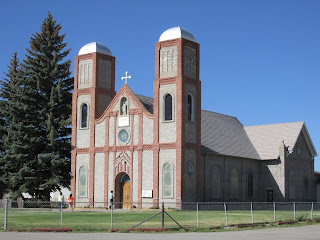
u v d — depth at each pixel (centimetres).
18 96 6456
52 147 6319
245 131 7281
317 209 7112
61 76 6688
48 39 6775
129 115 5472
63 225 3231
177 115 5125
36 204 6359
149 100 5916
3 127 6956
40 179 6312
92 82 5853
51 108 6481
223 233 2992
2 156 6525
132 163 5375
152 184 5206
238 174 6247
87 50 5950
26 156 6334
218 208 5706
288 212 5262
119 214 4331
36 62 6594
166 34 5328
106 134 5631
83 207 5594
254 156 6594
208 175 5706
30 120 6475
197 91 5338
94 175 5666
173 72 5228
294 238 2731
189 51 5322
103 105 5881
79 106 5900
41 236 2611
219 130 6600
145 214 4325
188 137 5178
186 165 5116
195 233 2958
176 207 5019
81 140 5834
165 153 5159
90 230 2986
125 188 5512
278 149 6694
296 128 7019
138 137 5369
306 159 7112
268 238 2712
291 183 6694
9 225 3181
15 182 6256
